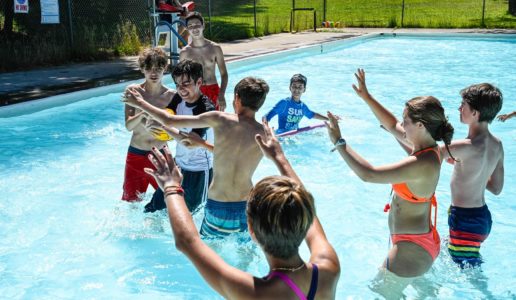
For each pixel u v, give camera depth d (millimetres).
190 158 4309
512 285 3566
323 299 1892
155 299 3525
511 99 9586
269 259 1907
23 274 3768
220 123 3725
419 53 16281
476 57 15219
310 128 7305
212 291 3654
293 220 1799
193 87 4207
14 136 7293
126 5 19875
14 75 10945
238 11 31766
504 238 4336
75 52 13250
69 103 9109
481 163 3508
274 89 10484
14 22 17797
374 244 4277
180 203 2045
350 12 30594
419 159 2994
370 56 15680
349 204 5066
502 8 30688
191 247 1919
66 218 4668
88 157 6449
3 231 4406
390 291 3258
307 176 5781
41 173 5832
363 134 7336
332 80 11570
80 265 3916
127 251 4133
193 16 6629
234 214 3766
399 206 3213
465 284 3496
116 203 4984
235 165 3709
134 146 4695
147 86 4652
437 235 3299
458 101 9469
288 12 31031
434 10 30562
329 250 2029
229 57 13523
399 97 9828
